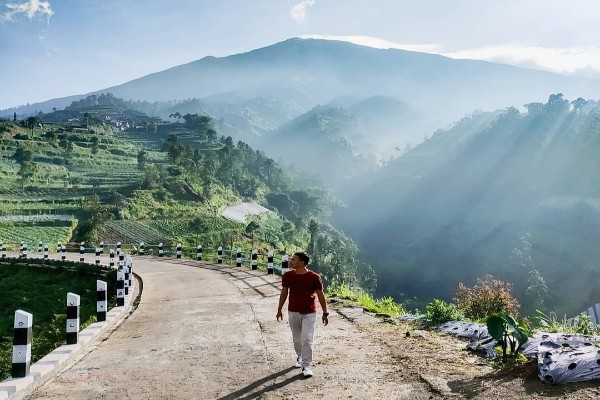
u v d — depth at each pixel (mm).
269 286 17922
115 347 9266
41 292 28531
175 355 8336
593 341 6402
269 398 5848
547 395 5043
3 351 17922
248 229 126812
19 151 174125
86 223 96875
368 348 8062
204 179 160875
